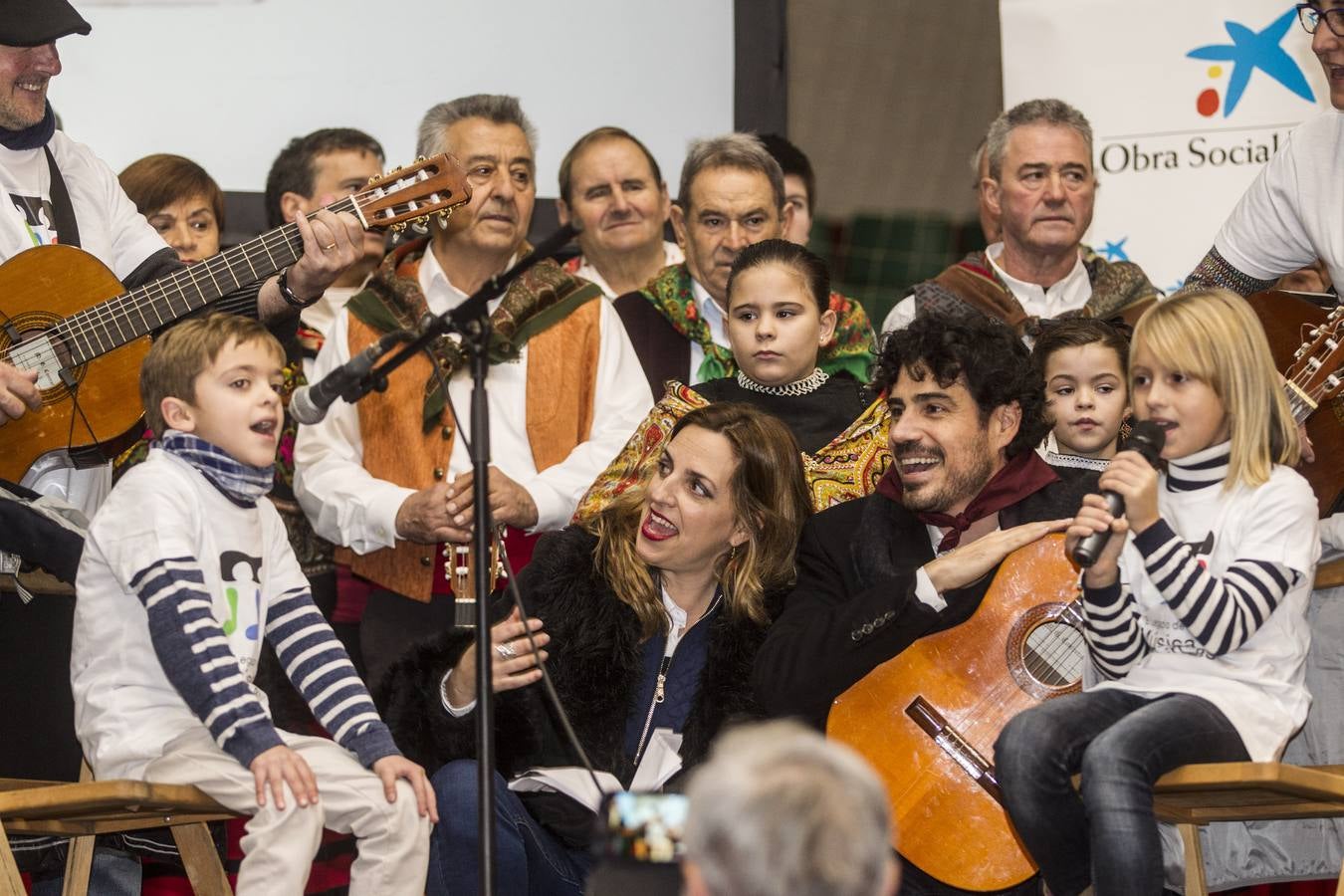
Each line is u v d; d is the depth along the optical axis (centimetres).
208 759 657
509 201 999
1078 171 1027
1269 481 675
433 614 920
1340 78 845
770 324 894
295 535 970
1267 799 662
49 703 760
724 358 1017
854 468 865
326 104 1280
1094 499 652
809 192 1167
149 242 909
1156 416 685
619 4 1299
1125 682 678
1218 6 1162
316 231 823
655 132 1303
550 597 762
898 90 1295
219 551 695
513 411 961
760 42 1298
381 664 911
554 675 750
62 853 815
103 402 833
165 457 698
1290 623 670
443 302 1005
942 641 745
